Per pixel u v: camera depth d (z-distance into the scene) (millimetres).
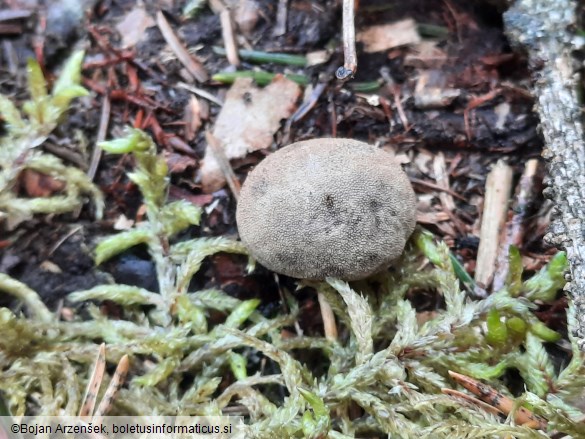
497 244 153
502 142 160
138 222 155
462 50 167
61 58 164
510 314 141
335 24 169
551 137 148
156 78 164
